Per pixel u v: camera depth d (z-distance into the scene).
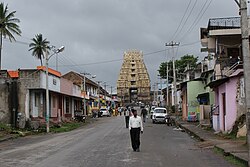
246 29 11.68
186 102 47.69
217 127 26.98
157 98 116.81
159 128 35.03
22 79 33.94
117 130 31.50
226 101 23.28
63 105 46.97
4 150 18.48
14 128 31.70
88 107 75.38
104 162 13.14
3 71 35.00
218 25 33.06
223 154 15.17
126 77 121.94
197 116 43.06
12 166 12.59
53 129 34.16
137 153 15.75
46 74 32.59
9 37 56.56
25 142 23.19
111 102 109.44
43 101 37.22
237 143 18.12
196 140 22.41
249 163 11.33
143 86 120.44
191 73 65.75
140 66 121.75
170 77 82.31
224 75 28.88
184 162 13.09
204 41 35.84
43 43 72.62
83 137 25.25
